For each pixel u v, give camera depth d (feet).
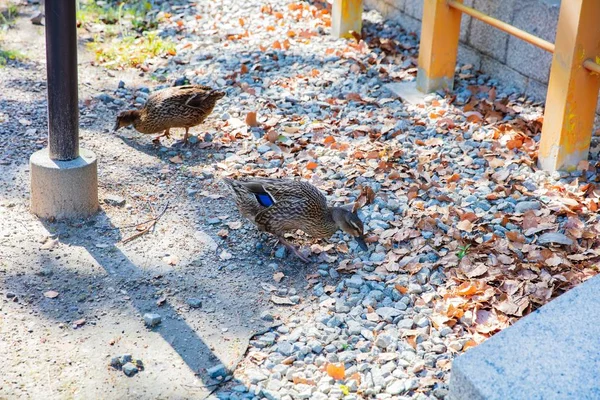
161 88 20.10
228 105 19.49
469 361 13.42
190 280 15.84
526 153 17.92
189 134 18.72
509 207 16.84
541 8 18.86
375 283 15.72
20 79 20.20
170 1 23.40
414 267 15.89
